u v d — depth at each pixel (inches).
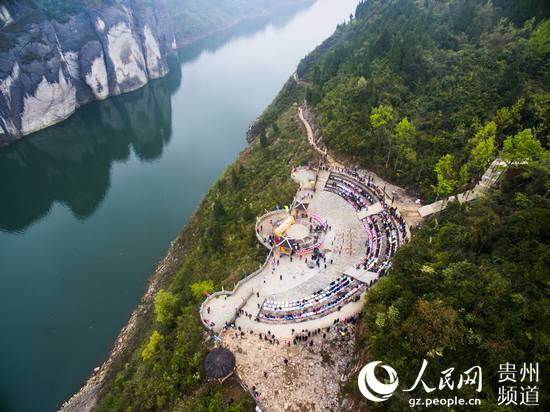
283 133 4517.7
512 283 1424.7
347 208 2733.8
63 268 3654.0
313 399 1573.6
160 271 3479.3
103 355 2773.1
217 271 2551.7
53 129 6909.5
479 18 3924.7
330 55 5743.1
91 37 7795.3
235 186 3730.3
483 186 2290.8
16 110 6299.2
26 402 2503.7
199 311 2106.3
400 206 2576.3
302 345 1754.4
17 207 4862.2
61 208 4753.9
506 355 1219.2
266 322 1915.6
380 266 2151.8
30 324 3061.0
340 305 1931.6
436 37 4111.7
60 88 7012.8
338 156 3339.1
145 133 6835.6
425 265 1674.5
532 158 1999.3
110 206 4628.4
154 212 4468.5
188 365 1855.3
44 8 6978.4
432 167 2635.3
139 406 1911.9
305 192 2965.1
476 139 2400.3
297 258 2358.5
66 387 2578.7
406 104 3383.4
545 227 1537.9
